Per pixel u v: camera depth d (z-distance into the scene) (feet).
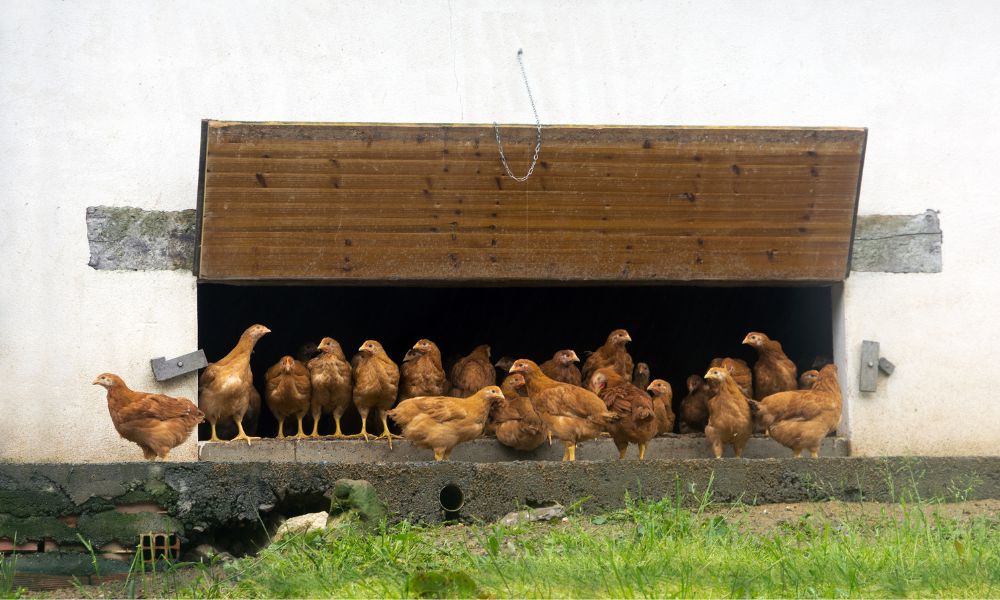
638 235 33.78
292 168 31.32
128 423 28.66
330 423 42.11
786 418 32.30
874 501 29.84
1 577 23.09
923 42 35.04
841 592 19.95
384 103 32.83
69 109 31.60
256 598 21.16
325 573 21.98
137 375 31.48
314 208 31.99
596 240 33.68
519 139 31.78
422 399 31.12
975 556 22.13
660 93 33.81
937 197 35.01
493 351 49.52
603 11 33.68
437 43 33.12
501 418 33.58
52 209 31.35
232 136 30.60
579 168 32.42
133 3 32.01
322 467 26.78
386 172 31.78
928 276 34.96
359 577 21.74
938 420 34.71
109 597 23.03
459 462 27.81
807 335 45.11
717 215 33.73
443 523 27.35
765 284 35.37
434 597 20.04
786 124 34.30
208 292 47.78
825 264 34.47
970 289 35.06
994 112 35.24
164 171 31.99
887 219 34.83
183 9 32.22
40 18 31.55
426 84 33.01
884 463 29.99
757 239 34.17
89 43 31.78
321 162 31.35
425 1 33.12
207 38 32.30
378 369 33.22
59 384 31.04
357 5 32.91
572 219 33.27
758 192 33.47
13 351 30.86
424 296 49.62
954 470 30.32
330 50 32.76
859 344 34.55
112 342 31.42
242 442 31.91
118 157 31.78
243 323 48.03
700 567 22.00
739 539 24.95
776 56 34.37
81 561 25.04
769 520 27.68
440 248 33.14
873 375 34.40
